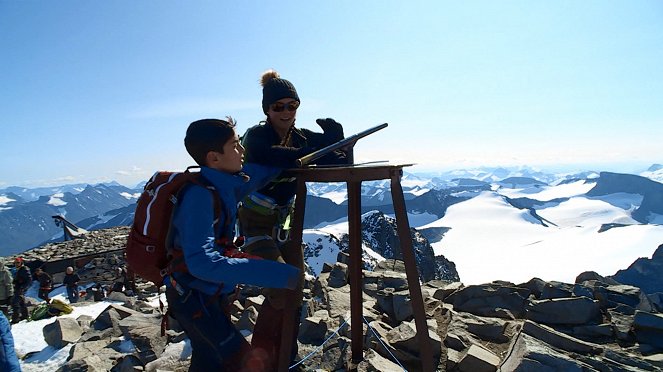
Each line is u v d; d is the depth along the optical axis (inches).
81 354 282.0
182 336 271.3
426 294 258.8
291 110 139.3
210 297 109.3
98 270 979.9
